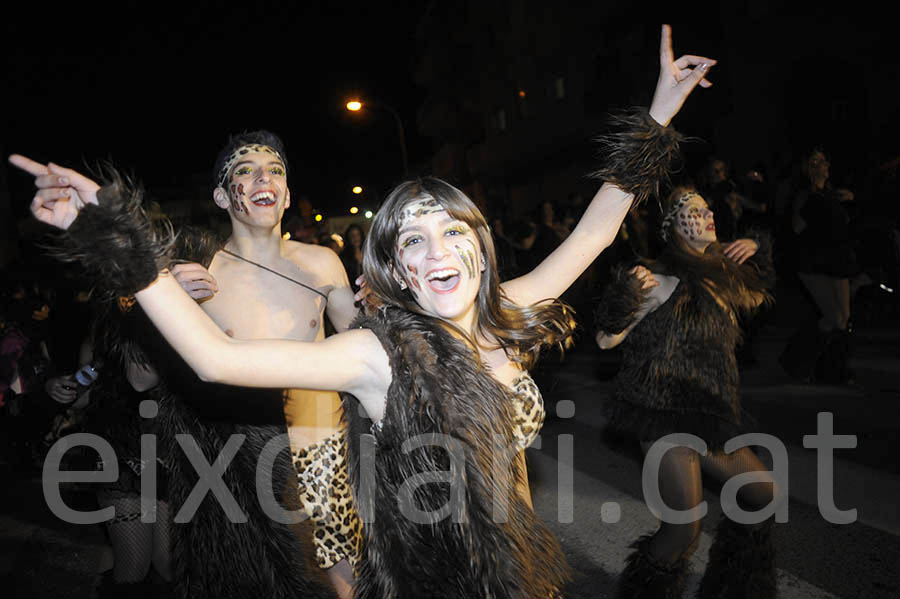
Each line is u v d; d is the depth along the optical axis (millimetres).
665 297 3406
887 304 9742
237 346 1966
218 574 2953
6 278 7270
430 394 2068
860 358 8086
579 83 23672
